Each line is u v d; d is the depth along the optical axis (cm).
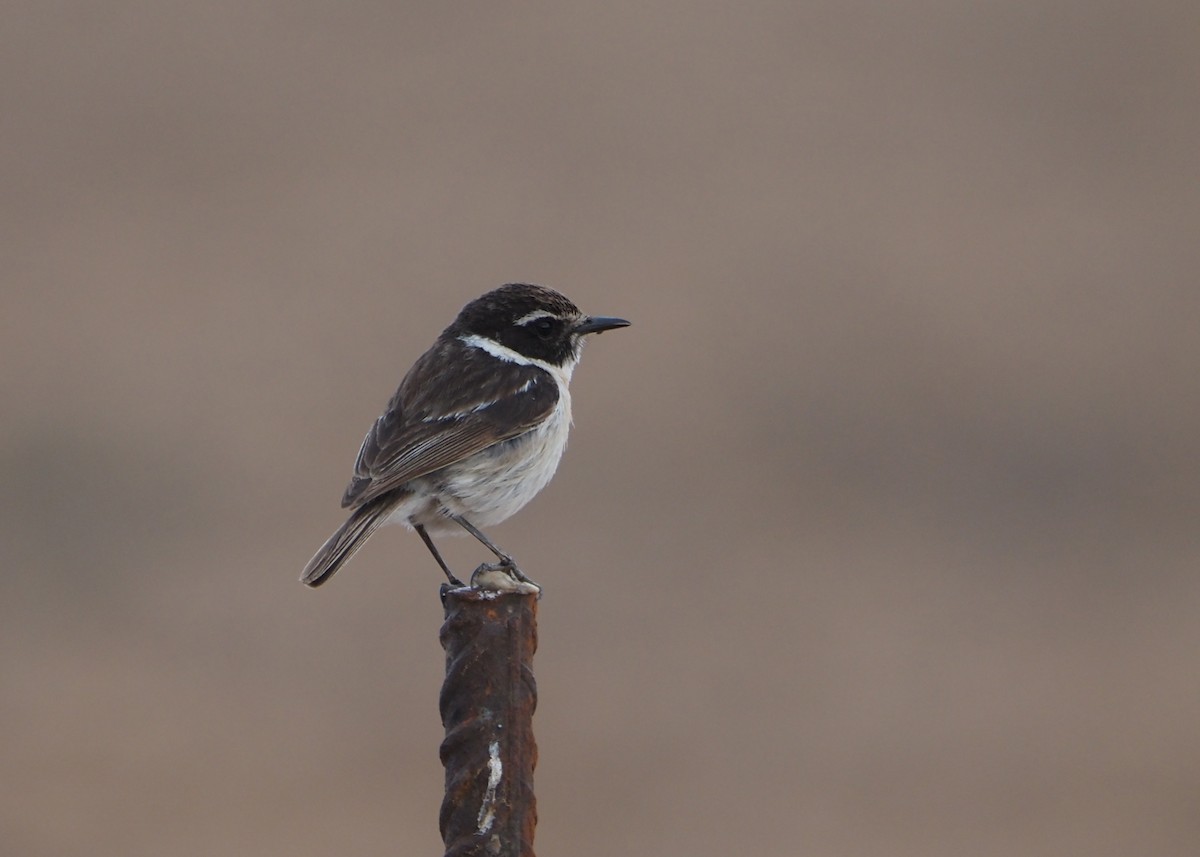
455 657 679
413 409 1257
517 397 1277
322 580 1177
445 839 672
